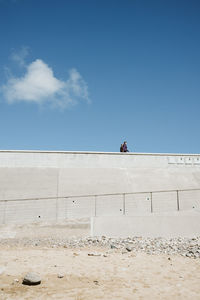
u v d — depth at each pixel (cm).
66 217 1934
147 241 1296
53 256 934
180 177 2608
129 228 1517
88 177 2423
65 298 543
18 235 1471
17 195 2092
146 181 2453
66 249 1110
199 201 2219
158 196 2239
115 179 2433
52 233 1498
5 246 1193
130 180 2445
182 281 679
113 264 838
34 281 615
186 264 856
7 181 2239
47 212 1973
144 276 717
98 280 672
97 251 1068
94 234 1482
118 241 1297
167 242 1249
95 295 565
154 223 1542
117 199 2161
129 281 670
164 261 895
